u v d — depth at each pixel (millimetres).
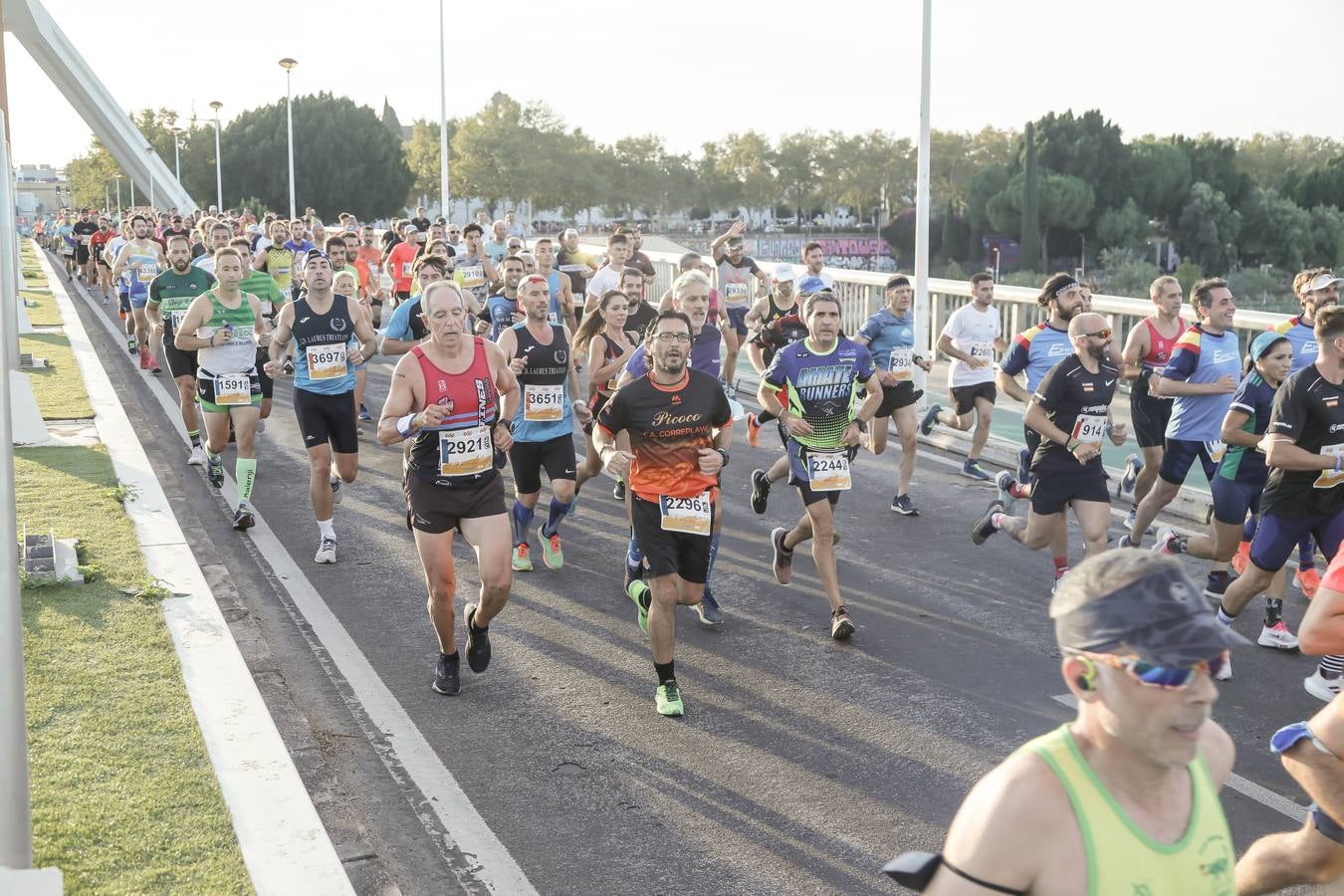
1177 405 8016
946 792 5062
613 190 118500
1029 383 9156
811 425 6988
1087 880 2018
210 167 92812
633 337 8938
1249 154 111625
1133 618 1986
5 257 6078
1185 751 2006
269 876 4020
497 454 6109
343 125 92500
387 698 6078
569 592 7816
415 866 4484
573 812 4898
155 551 7664
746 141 130375
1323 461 6121
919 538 9156
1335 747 2926
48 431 11438
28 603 6664
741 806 4945
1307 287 8234
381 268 23953
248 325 9289
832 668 6523
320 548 8508
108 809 4418
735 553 8797
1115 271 88688
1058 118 97062
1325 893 3072
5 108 6703
